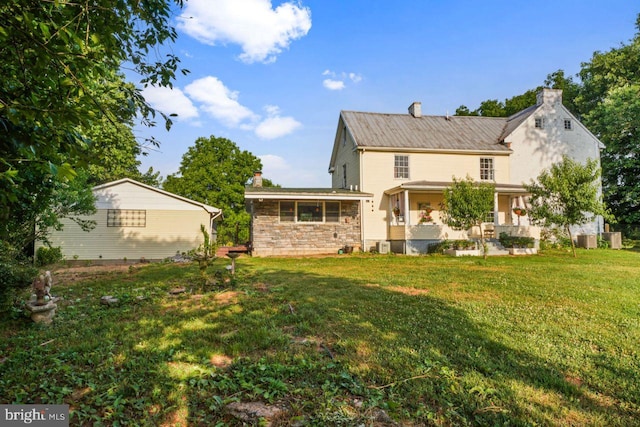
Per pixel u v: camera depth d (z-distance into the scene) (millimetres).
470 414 2527
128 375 3066
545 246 17938
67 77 1907
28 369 3184
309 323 4684
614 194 25062
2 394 2711
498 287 7270
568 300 6039
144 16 2633
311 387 2869
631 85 22422
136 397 2711
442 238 17297
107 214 14586
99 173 16953
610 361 3449
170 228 15234
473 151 19297
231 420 2416
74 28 1940
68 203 9977
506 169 19781
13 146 1911
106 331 4375
